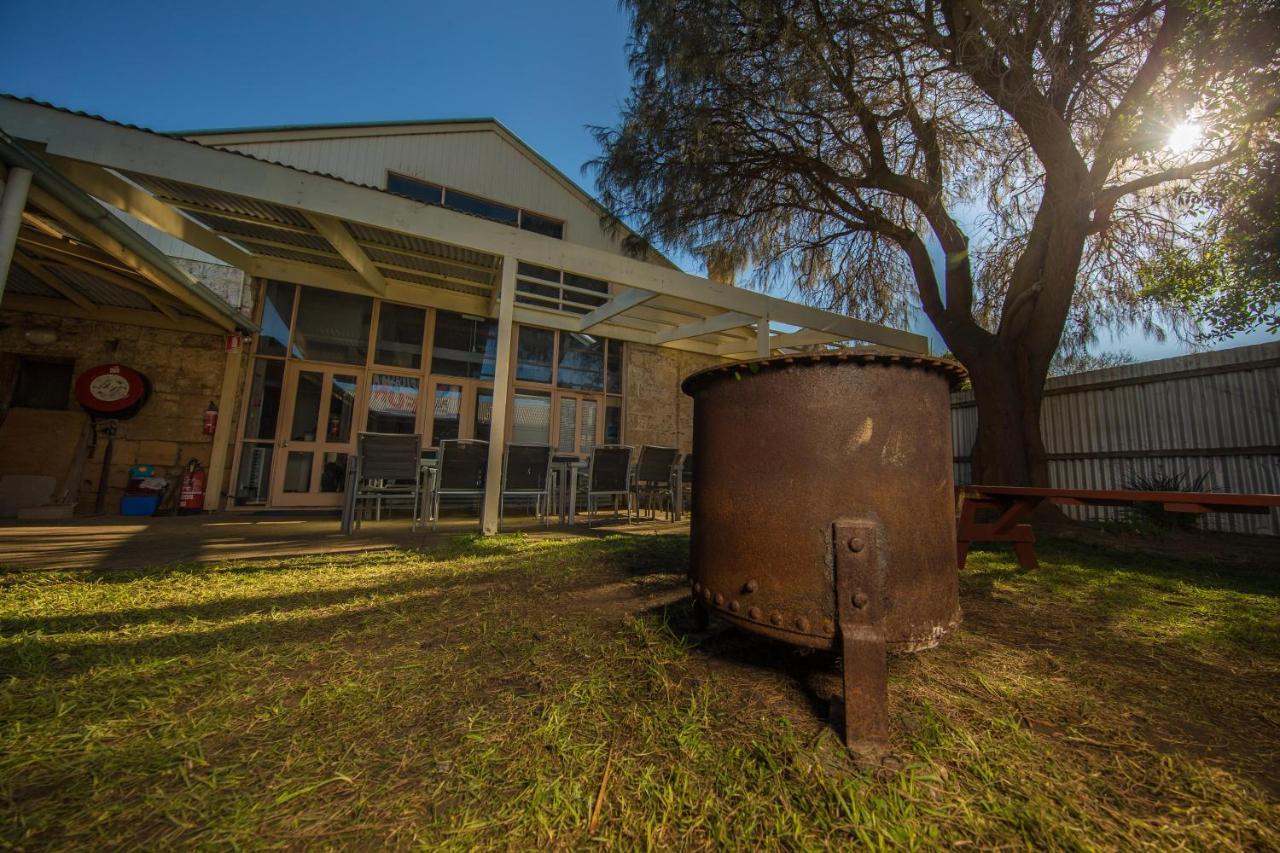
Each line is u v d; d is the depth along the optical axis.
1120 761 1.08
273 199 3.64
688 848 0.83
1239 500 1.96
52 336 5.54
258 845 0.83
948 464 1.44
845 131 5.67
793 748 1.09
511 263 4.44
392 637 1.82
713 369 1.53
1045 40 4.41
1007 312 5.51
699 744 1.12
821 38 4.63
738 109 5.45
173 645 1.69
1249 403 4.89
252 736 1.16
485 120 8.05
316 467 6.38
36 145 3.17
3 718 1.20
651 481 5.79
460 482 4.54
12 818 0.88
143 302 5.57
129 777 1.00
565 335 8.14
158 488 5.55
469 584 2.58
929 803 0.93
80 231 3.74
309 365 6.41
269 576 2.67
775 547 1.34
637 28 5.27
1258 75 3.34
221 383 6.01
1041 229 5.40
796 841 0.83
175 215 4.61
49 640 1.69
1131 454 5.63
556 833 0.86
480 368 7.44
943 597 1.33
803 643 1.26
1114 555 3.65
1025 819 0.88
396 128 7.42
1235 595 2.50
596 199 6.57
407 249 5.52
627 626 1.93
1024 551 3.12
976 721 1.24
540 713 1.27
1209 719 1.27
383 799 0.95
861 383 1.34
